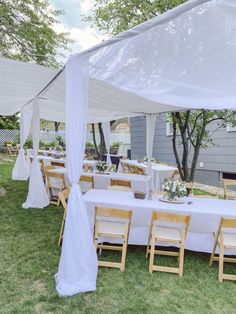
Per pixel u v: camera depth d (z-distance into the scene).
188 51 2.65
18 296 2.72
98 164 6.84
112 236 3.41
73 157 3.06
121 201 3.82
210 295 2.94
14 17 8.88
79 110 3.05
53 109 8.69
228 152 8.49
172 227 3.71
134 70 2.91
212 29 2.42
